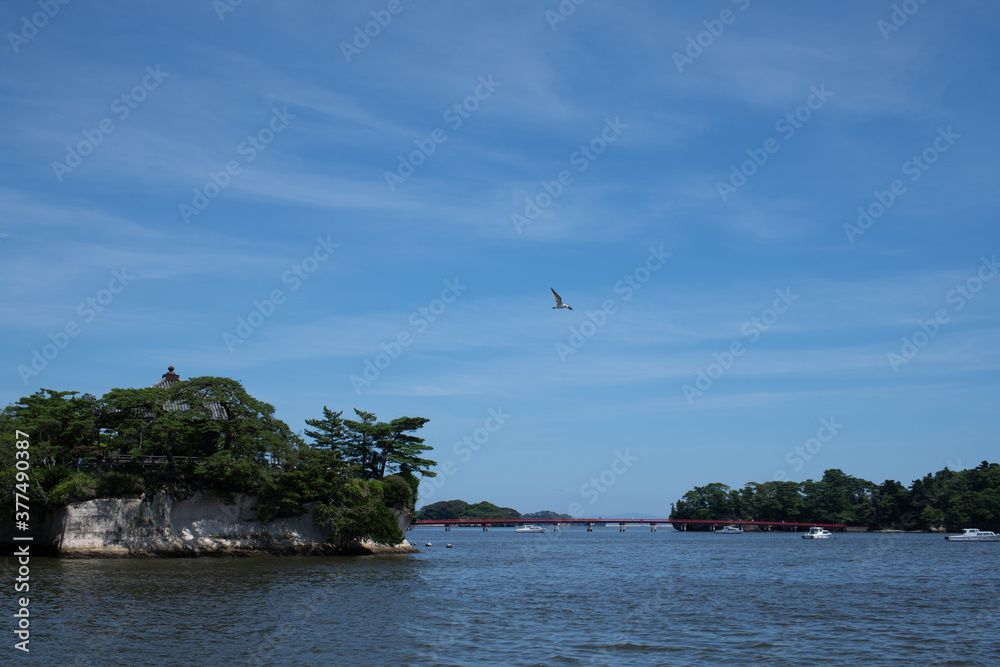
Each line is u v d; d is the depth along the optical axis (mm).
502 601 55250
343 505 97500
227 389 89625
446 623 44812
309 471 94938
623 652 37094
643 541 194375
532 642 39344
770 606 53500
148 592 55031
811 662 35094
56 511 84625
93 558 82062
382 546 105375
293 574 71062
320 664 34000
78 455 89125
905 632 42812
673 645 38812
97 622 42469
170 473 89062
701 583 70625
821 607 53031
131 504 85625
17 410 87562
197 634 39906
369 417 115562
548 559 106625
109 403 85875
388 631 41875
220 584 61000
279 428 92500
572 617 47844
